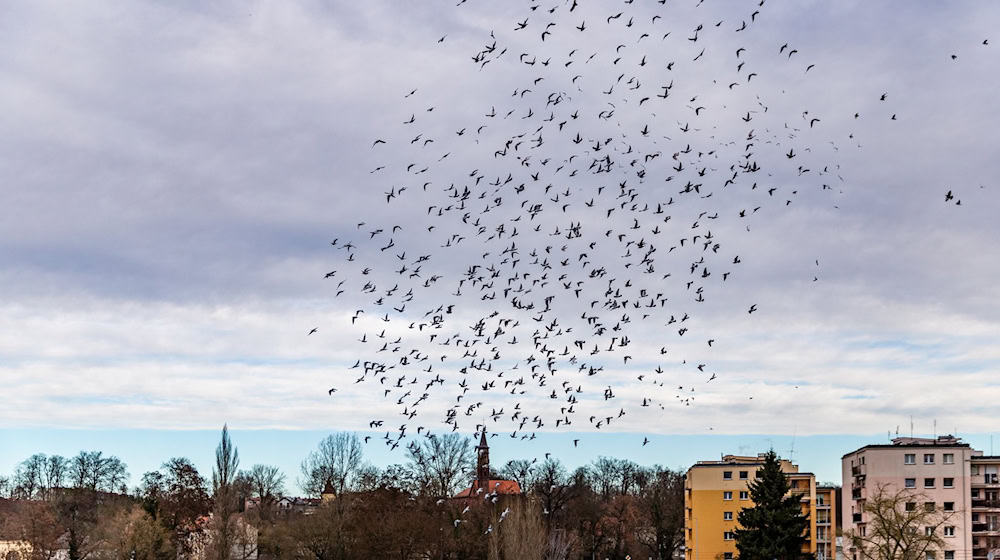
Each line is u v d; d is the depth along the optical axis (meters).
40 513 145.38
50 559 144.00
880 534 108.69
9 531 146.50
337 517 148.25
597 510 193.12
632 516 199.25
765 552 127.06
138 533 142.62
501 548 129.75
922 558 112.94
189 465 165.62
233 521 139.12
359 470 190.00
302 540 147.12
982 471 145.12
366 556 144.12
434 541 143.25
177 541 156.12
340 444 189.75
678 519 195.25
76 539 153.62
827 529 165.62
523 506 136.25
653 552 196.38
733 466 163.12
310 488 188.88
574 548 176.88
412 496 158.12
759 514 129.38
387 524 144.88
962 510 129.38
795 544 128.12
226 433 140.25
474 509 147.25
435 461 172.62
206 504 161.62
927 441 153.00
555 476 189.62
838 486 193.50
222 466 139.00
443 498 150.88
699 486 164.12
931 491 145.12
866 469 148.25
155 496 160.38
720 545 161.88
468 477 172.88
